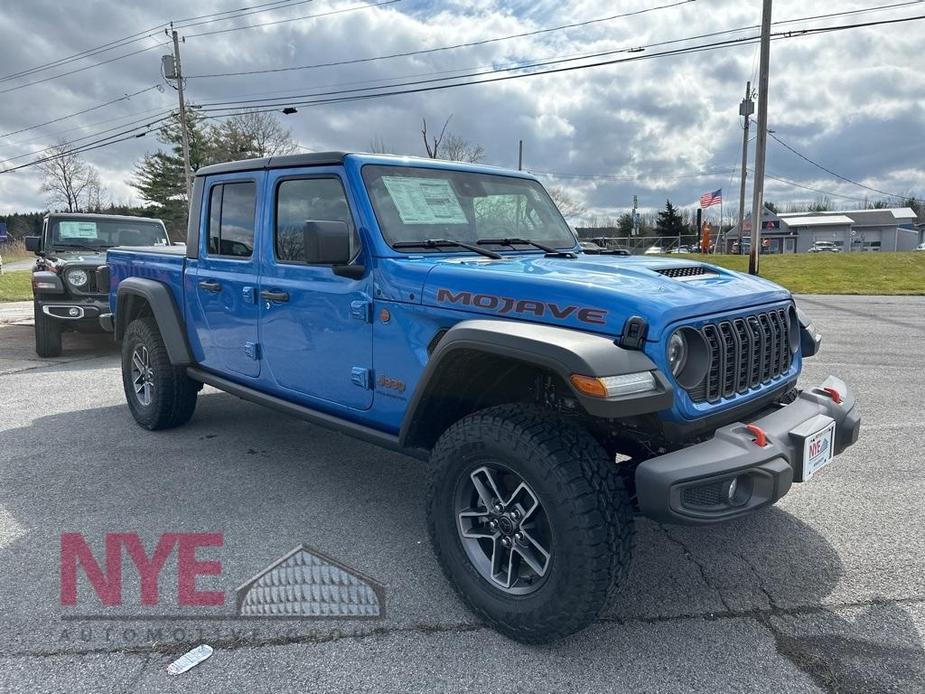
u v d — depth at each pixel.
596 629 2.60
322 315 3.41
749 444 2.43
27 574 2.98
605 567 2.28
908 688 2.25
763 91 19.14
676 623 2.64
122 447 4.77
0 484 4.04
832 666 2.37
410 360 3.01
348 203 3.26
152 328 4.97
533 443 2.37
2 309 13.80
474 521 2.70
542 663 2.38
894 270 22.20
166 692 2.21
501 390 2.94
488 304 2.69
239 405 6.00
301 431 5.19
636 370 2.30
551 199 4.29
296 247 3.62
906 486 4.02
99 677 2.29
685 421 2.49
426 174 3.54
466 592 2.64
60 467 4.34
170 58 29.88
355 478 4.19
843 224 68.88
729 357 2.69
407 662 2.39
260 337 3.89
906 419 5.42
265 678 2.29
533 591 2.45
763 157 19.53
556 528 2.31
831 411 2.92
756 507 2.40
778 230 70.62
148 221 10.35
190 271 4.48
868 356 8.27
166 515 3.62
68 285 8.29
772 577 2.99
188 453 4.64
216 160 53.97
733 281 3.04
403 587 2.90
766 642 2.52
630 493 2.57
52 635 2.54
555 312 2.52
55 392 6.55
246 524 3.51
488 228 3.67
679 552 3.23
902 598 2.82
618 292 2.45
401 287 3.00
